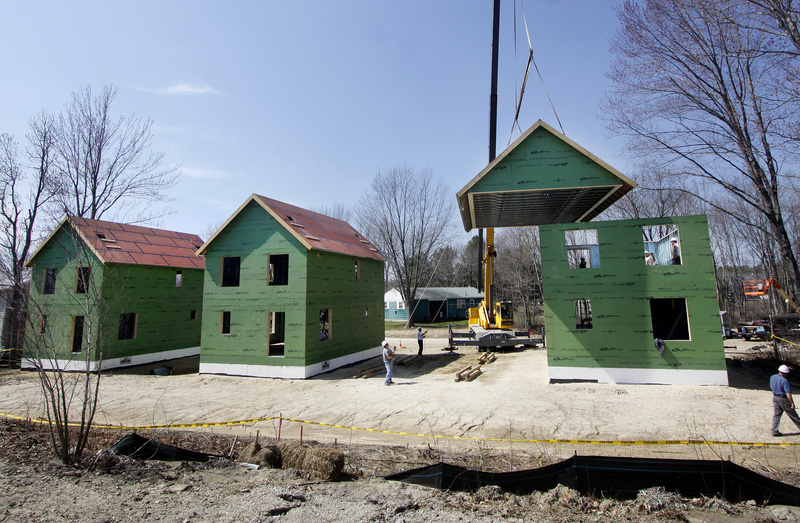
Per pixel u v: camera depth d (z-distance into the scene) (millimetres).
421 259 47406
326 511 5484
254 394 15289
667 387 14297
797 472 7547
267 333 18609
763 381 14992
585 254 22203
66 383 17500
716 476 6094
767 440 9430
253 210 19594
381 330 25984
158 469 7102
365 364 22219
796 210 22453
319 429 10836
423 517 5363
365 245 25578
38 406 13383
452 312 58469
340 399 14273
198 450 8711
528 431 10359
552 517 5500
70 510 5465
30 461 7414
